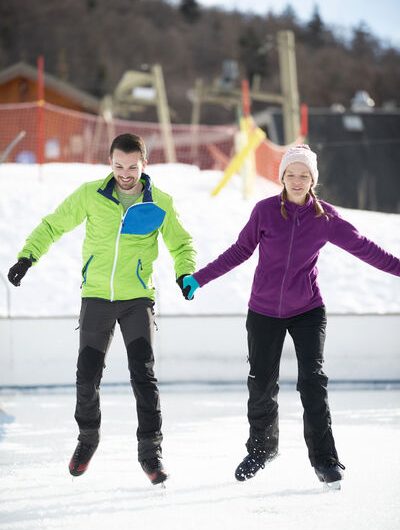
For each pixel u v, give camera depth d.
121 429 12.83
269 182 39.38
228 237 28.36
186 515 8.12
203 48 189.62
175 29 191.75
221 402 15.55
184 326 17.33
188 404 15.33
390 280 24.61
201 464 10.45
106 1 181.25
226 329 17.39
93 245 9.33
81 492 9.06
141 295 9.38
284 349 17.39
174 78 180.00
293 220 9.28
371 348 17.59
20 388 16.72
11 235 28.06
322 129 76.81
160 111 59.84
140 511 8.29
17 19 173.12
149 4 190.62
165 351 17.30
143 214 9.23
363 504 8.44
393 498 8.66
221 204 32.81
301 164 9.19
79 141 65.62
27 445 11.70
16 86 79.12
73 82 161.50
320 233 9.32
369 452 11.02
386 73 182.50
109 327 9.39
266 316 9.51
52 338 17.06
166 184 37.16
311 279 9.51
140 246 9.30
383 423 13.28
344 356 17.56
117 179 9.08
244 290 22.98
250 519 7.96
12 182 35.34
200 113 156.00
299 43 190.62
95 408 9.44
